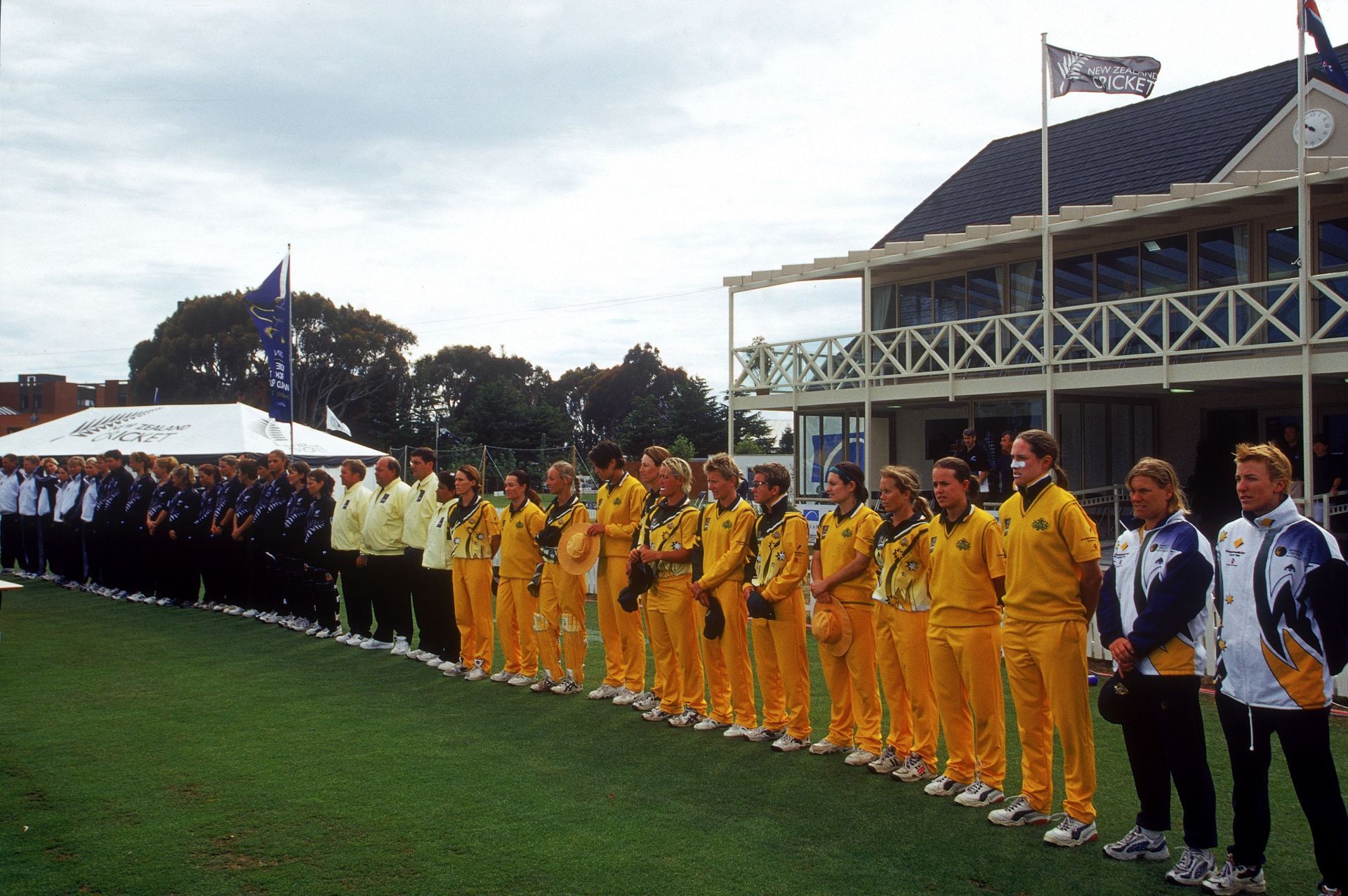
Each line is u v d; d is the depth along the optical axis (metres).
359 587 10.05
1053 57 14.56
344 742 6.65
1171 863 4.61
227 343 51.25
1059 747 6.54
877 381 18.50
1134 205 14.13
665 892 4.27
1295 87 15.47
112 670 8.90
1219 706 4.37
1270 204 14.28
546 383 75.75
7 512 16.52
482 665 8.70
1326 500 12.53
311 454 21.08
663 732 6.98
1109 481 16.84
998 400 17.50
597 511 8.15
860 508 6.32
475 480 8.84
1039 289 17.69
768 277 19.11
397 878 4.44
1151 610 4.45
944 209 20.97
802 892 4.28
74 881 4.43
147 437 20.48
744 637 6.86
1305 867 4.56
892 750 6.02
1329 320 12.35
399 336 58.47
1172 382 13.92
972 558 5.35
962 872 4.49
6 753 6.34
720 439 51.53
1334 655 4.08
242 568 12.12
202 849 4.79
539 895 4.25
